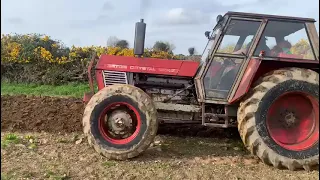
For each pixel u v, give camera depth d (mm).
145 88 6113
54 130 6762
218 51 5555
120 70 5980
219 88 5570
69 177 4598
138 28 5660
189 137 6809
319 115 5398
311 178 4906
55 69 12688
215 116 5629
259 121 5250
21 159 5117
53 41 13664
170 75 5980
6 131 6645
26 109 7555
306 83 5301
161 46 12789
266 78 5371
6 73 12594
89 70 6113
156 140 6449
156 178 4676
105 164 5109
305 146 5336
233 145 6379
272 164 5273
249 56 5453
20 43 13133
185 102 6074
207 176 4793
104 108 5367
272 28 5492
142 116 5332
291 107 5535
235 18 5480
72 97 10047
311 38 5469
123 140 5398
